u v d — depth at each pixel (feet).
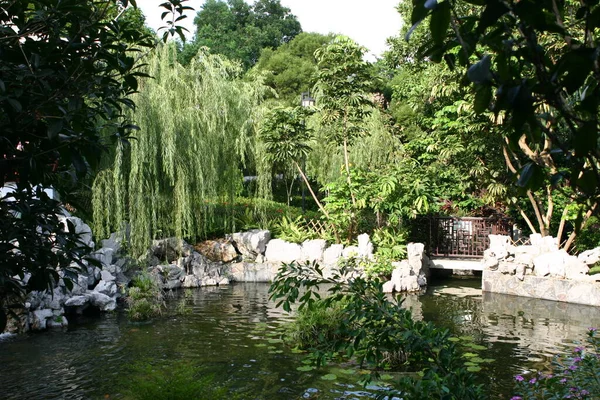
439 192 52.34
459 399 8.24
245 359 24.85
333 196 50.31
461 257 51.39
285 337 28.53
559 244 44.06
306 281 9.65
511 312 35.47
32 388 21.16
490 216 53.93
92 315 34.60
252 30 124.57
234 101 48.65
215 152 46.78
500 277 43.09
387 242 48.03
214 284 46.47
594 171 3.93
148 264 43.91
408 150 60.08
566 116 3.66
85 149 7.91
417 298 40.52
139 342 27.96
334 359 24.52
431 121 56.80
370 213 53.31
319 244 48.78
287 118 49.32
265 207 54.19
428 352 9.18
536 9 3.53
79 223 36.73
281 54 102.12
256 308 36.65
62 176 9.07
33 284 8.45
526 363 24.16
